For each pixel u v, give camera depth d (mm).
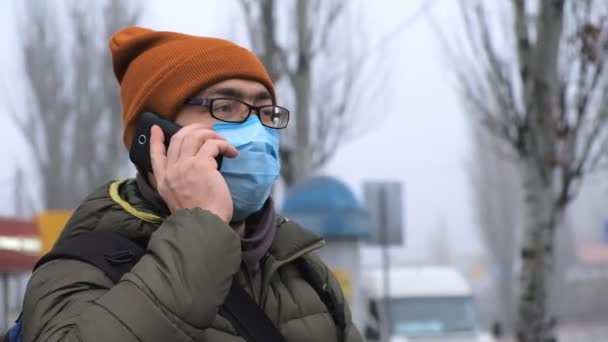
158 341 1707
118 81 2311
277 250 2154
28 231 10094
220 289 1781
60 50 26969
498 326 13680
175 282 1746
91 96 27094
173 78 2088
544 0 7715
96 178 27109
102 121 27328
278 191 13078
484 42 7977
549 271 7949
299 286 2158
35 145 27250
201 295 1750
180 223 1819
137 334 1692
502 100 7977
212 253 1785
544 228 7918
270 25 12453
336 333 2172
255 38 12547
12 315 11375
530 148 7875
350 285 9383
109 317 1701
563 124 7805
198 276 1759
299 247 2180
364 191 11414
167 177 1902
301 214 9391
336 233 9297
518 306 8062
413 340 13078
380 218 11359
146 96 2102
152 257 1793
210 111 2080
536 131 7844
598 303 43625
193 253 1773
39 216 8047
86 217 1990
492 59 7973
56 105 27047
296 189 9562
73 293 1838
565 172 7848
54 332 1750
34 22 26906
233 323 1937
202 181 1881
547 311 7961
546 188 7898
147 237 1971
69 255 1901
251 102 2139
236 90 2109
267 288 2086
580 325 41312
